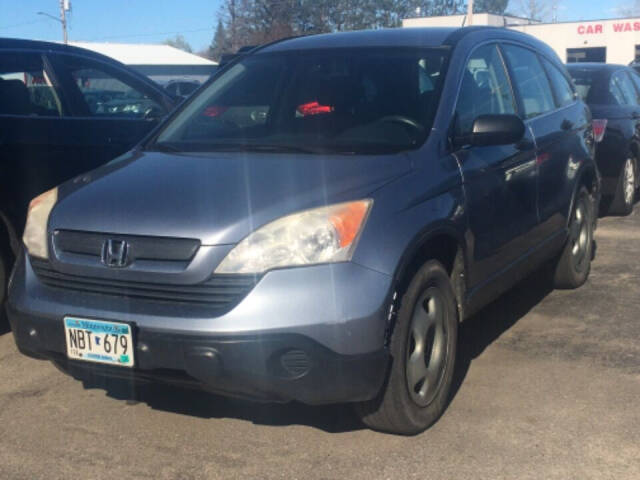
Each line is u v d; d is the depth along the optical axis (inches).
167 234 125.4
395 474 128.1
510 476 127.0
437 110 157.2
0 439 141.8
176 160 152.8
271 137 163.0
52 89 209.6
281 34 2447.1
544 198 193.9
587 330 195.3
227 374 120.6
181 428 145.4
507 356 178.7
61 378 169.0
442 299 144.3
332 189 130.5
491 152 167.2
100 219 132.1
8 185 192.4
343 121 161.3
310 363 120.6
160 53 1953.7
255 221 124.3
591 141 234.1
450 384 149.0
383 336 124.6
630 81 371.9
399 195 134.6
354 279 122.6
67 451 137.3
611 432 141.3
